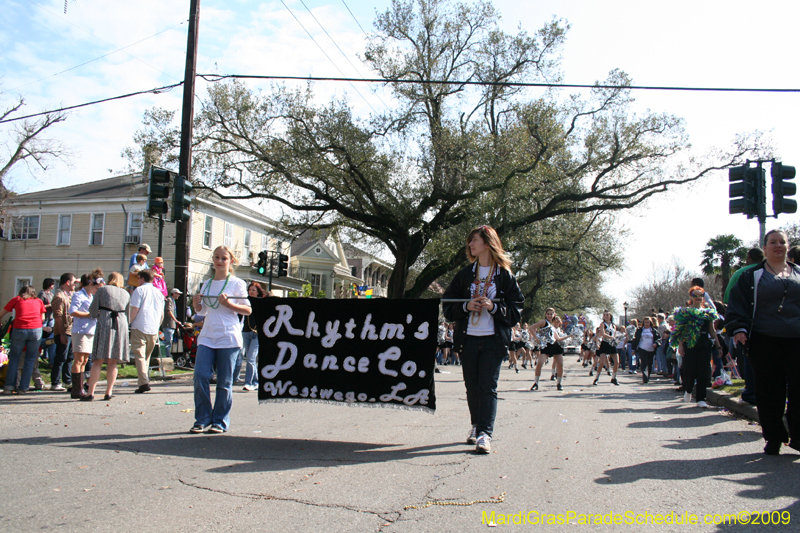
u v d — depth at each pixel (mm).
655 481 4316
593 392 12117
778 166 11039
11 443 5277
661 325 14289
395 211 22141
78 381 8484
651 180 25125
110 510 3459
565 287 49906
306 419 6953
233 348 5973
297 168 20781
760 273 5445
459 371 20438
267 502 3648
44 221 34031
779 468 4793
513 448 5449
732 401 8703
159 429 6082
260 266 20203
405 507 3594
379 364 5625
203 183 21516
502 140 22016
